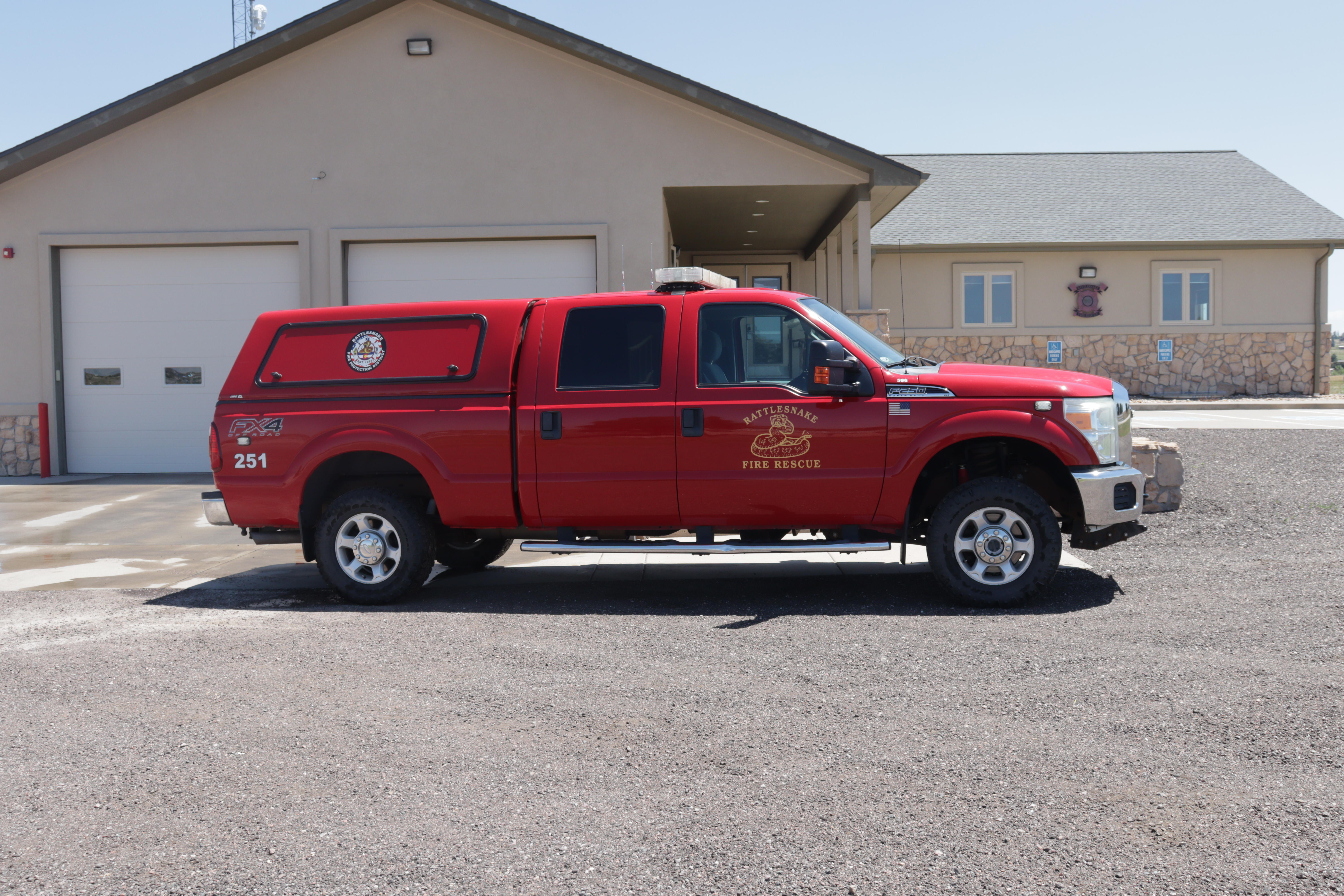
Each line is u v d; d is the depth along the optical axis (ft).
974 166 99.04
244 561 28.99
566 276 48.06
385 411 22.75
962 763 12.06
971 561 21.15
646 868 9.71
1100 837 10.11
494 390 22.49
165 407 48.83
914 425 21.02
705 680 15.61
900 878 9.41
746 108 45.98
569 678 15.87
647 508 22.04
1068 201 89.81
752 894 9.20
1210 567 23.39
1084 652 16.58
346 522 22.63
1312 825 10.25
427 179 47.52
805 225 61.93
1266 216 85.40
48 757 12.87
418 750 12.89
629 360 22.27
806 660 16.61
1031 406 20.76
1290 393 83.97
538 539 23.30
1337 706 13.53
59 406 48.67
